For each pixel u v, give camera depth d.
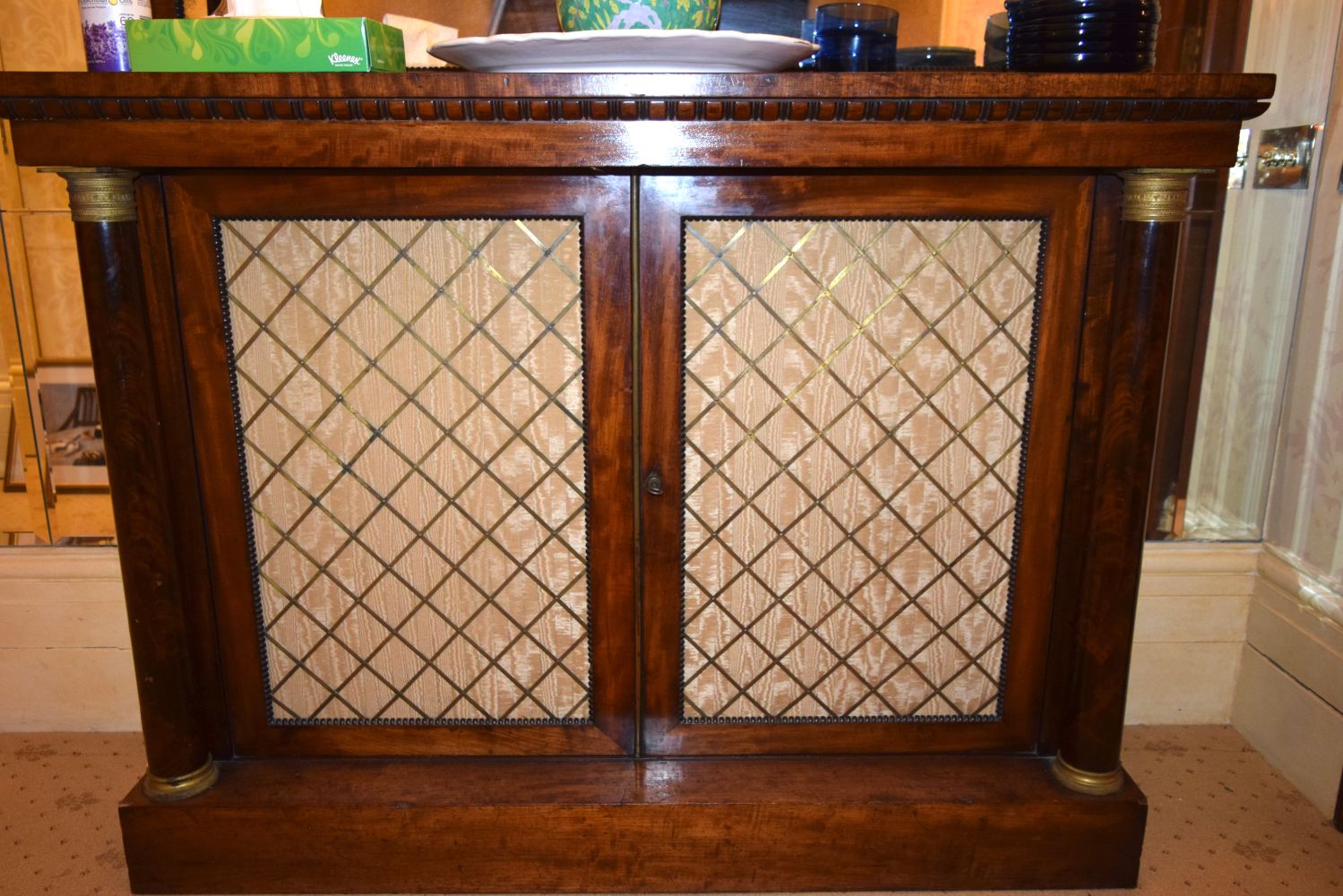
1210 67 1.40
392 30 1.06
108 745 1.54
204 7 1.23
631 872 1.19
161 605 1.12
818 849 1.18
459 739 1.21
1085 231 1.06
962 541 1.16
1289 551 1.49
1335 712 1.35
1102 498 1.11
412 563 1.15
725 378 1.09
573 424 1.10
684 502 1.12
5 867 1.26
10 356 1.43
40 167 0.98
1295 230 1.43
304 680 1.20
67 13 1.33
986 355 1.10
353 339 1.08
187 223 1.05
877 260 1.06
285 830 1.16
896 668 1.20
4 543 1.51
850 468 1.12
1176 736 1.57
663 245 1.04
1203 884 1.23
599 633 1.17
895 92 0.94
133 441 1.07
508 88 0.93
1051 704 1.21
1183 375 1.50
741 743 1.22
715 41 0.94
